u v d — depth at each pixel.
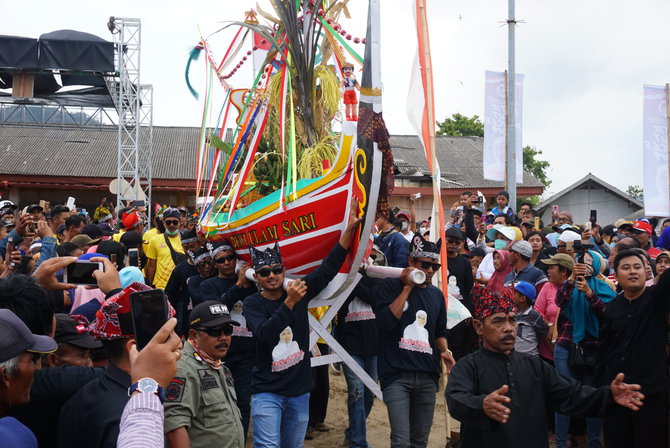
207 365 3.78
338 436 7.27
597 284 6.33
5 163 28.05
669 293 5.04
